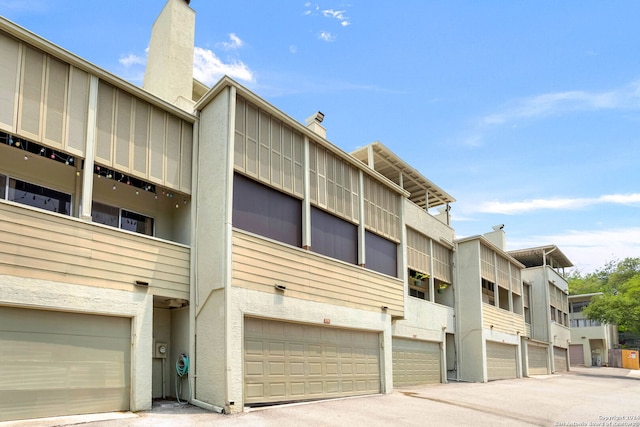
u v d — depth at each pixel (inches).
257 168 464.8
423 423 401.1
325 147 558.6
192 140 470.0
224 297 405.7
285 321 467.8
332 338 526.6
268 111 485.1
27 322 333.7
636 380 1067.3
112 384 369.1
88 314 365.1
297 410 418.0
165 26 554.3
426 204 979.9
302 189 515.5
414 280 855.7
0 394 314.7
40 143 354.0
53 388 338.3
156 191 461.7
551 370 1275.8
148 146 428.8
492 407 513.0
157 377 442.3
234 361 400.8
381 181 655.1
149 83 575.8
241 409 398.0
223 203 423.5
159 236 468.4
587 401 606.2
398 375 702.5
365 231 620.4
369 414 423.8
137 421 339.3
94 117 387.9
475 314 899.4
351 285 558.6
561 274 1601.9
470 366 884.6
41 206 394.6
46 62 367.6
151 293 404.5
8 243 326.6
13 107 343.6
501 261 1053.8
